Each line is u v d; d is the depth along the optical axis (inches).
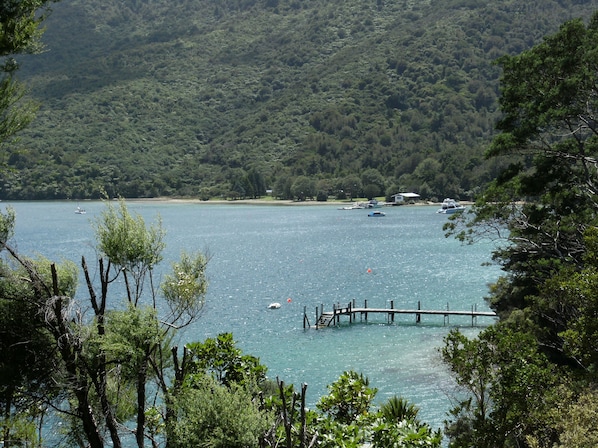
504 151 1296.8
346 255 3892.7
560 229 1244.5
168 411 507.5
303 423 462.3
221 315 2234.3
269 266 3533.5
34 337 463.2
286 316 2212.1
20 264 490.0
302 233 5349.4
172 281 533.0
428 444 512.1
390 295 2544.3
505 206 1364.4
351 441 480.1
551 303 917.8
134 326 471.8
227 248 4411.9
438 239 4557.1
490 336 611.2
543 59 1214.3
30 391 461.7
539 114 1195.9
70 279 504.1
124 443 745.0
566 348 652.7
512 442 670.5
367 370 1519.4
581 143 1226.6
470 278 2869.1
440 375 1438.2
